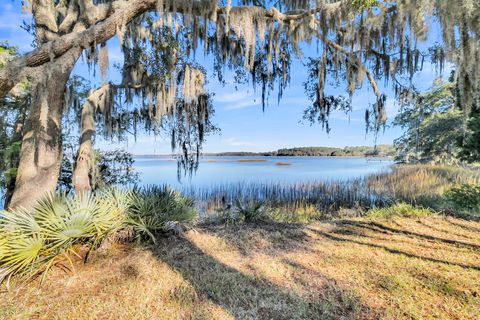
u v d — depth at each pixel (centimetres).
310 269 299
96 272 282
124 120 777
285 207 795
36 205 310
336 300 236
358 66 552
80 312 213
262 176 1784
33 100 399
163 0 401
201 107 747
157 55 632
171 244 369
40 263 275
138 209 395
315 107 765
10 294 238
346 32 527
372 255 338
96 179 696
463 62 361
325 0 450
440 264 305
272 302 233
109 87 636
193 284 261
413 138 1747
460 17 340
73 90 678
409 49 529
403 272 287
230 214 530
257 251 354
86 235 318
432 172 1280
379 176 1440
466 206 586
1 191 639
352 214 679
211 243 380
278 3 589
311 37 504
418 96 723
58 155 421
